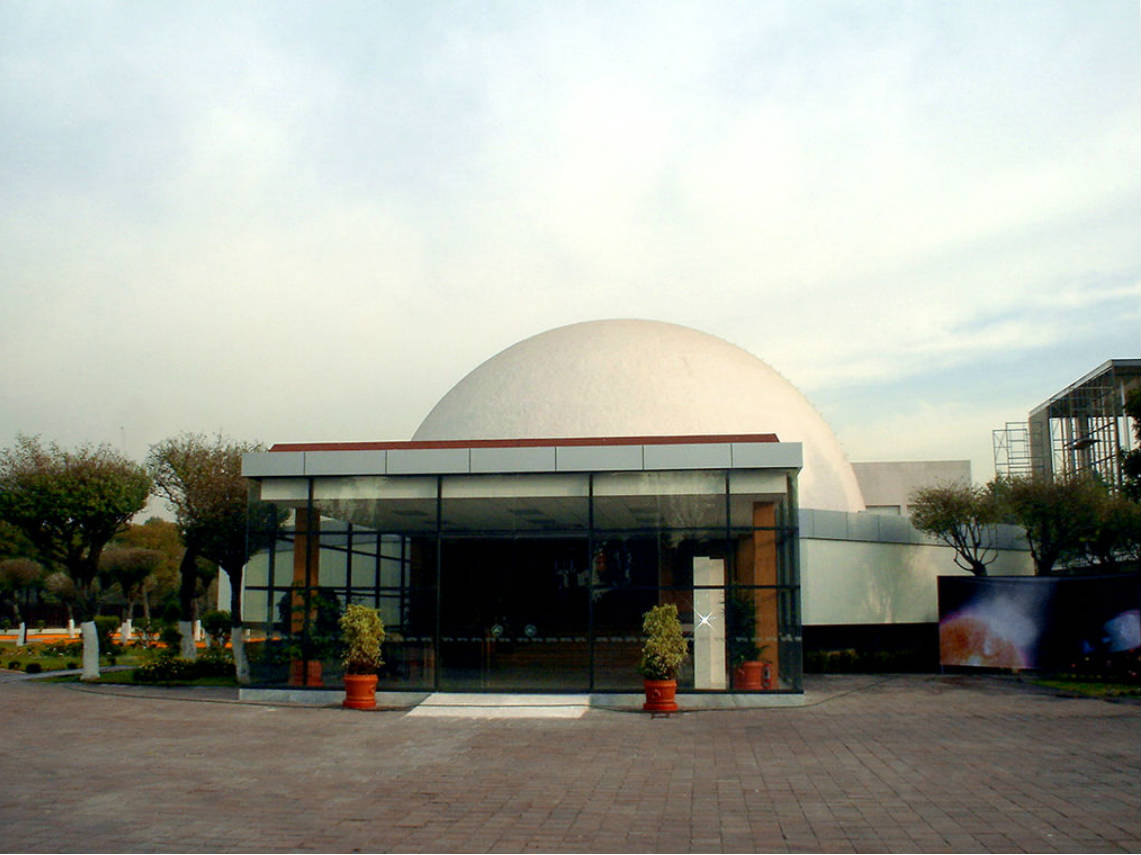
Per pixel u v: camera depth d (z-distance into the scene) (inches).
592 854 291.7
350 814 344.2
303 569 731.4
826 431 1168.8
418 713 633.0
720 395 1052.5
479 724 589.3
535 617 701.3
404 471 723.4
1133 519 974.4
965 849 293.6
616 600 695.1
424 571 717.9
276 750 488.7
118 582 1959.9
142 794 378.3
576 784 399.2
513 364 1123.3
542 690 689.6
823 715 624.7
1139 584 850.1
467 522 719.7
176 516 1004.6
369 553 727.1
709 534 694.5
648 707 647.1
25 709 649.6
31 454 980.6
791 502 690.2
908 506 1336.1
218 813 345.7
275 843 304.5
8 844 301.9
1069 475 1067.9
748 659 678.5
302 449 751.7
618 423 1002.1
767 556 688.4
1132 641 847.1
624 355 1088.8
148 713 633.6
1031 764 439.2
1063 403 1672.0
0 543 2031.3
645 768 436.5
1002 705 673.0
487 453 717.3
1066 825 323.0
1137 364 1454.2
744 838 309.3
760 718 613.3
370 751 486.3
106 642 1167.0
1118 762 443.8
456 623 708.0
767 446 692.7
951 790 381.7
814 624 948.0
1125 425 1451.8
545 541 709.3
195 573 992.2
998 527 1133.1
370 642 670.5
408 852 294.0
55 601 2199.8
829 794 376.5
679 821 333.1
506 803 362.3
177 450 1001.5
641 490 706.8
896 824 326.3
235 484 947.3
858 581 997.2
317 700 697.6
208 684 824.3
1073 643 873.5
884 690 776.9
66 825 327.0
